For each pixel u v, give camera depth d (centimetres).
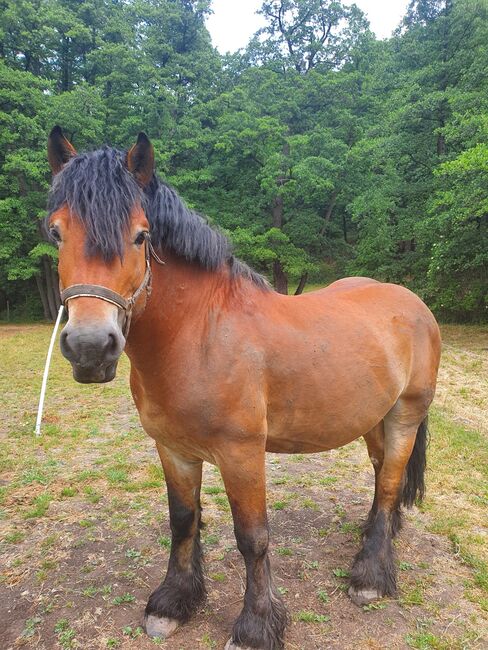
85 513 308
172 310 167
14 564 251
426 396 244
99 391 657
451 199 931
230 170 1588
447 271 1077
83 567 248
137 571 245
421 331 244
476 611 215
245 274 196
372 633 202
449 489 339
